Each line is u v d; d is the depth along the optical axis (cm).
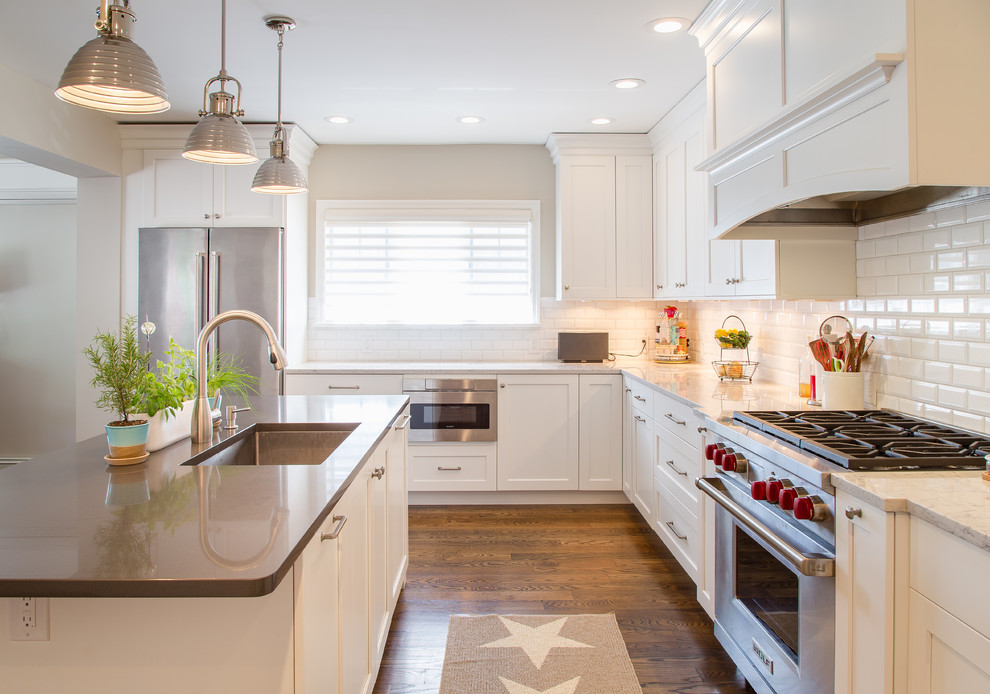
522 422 424
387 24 281
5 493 147
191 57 317
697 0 258
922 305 213
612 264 446
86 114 388
